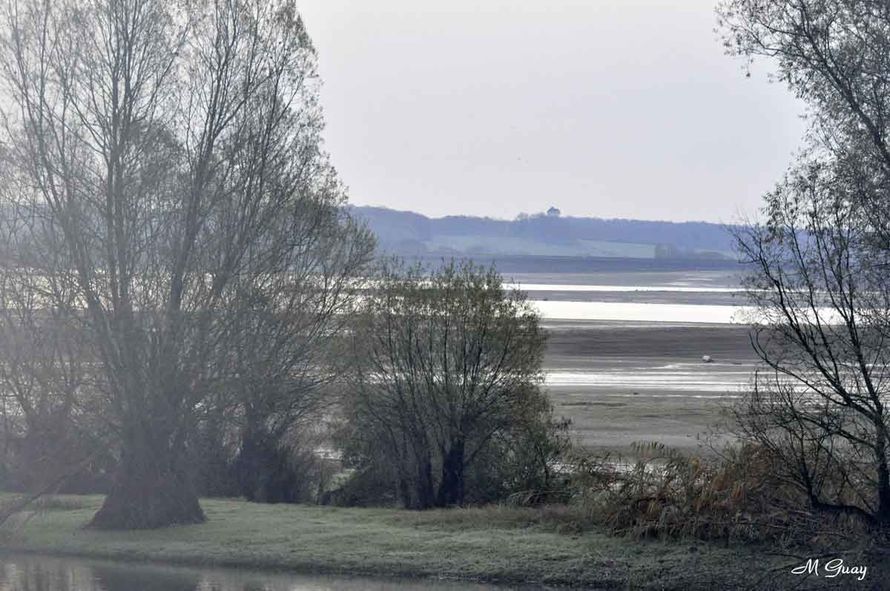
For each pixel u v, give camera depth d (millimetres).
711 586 47031
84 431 63906
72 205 60219
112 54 61250
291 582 49531
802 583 46312
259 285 66938
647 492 54906
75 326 61156
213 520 62844
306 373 76625
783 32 51281
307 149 70250
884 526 48531
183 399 62281
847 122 50188
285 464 82562
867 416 48281
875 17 49750
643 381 161875
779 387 51281
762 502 51031
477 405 74250
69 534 59344
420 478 76062
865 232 49031
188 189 62156
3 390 69500
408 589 48188
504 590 48188
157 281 61531
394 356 76250
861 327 48688
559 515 57844
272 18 66062
